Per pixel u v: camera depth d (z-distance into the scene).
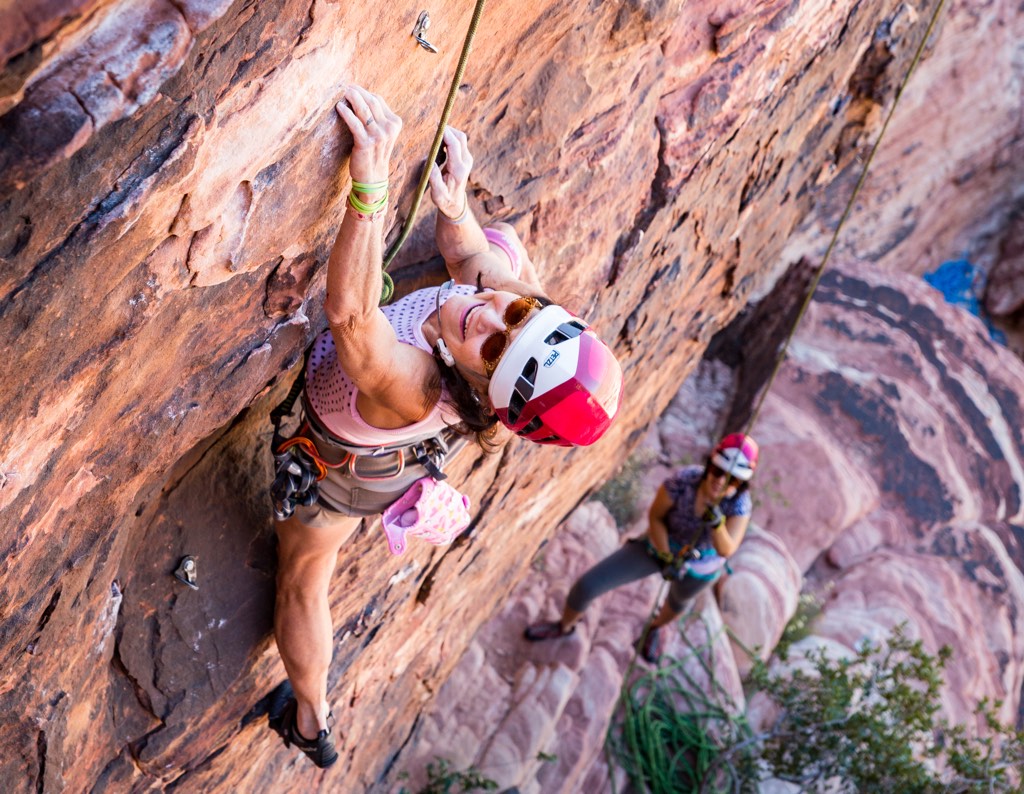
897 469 10.44
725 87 3.46
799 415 10.32
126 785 2.93
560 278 3.46
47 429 1.72
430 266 2.87
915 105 13.23
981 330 12.33
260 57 1.60
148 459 2.13
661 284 4.34
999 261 16.78
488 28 2.30
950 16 12.63
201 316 1.94
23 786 2.47
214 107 1.57
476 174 2.77
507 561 5.33
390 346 2.04
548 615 6.85
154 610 2.78
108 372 1.78
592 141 3.04
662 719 6.99
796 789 6.98
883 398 10.66
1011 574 10.27
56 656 2.31
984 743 6.92
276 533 2.93
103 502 2.09
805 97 4.42
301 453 2.41
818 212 13.12
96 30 1.28
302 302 2.22
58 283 1.52
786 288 11.56
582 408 1.96
